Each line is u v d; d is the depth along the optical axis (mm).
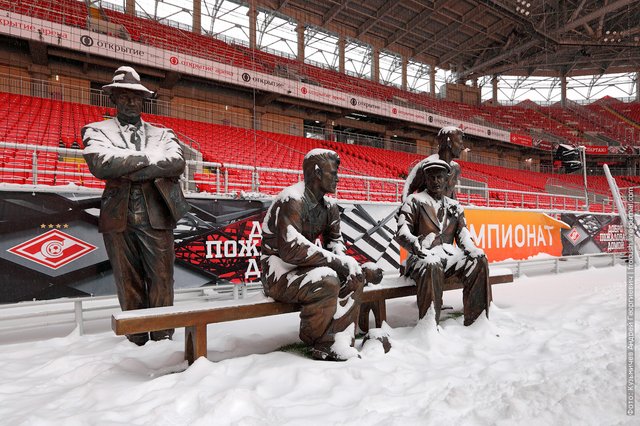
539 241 9164
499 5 22047
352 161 19266
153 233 3576
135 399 2451
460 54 30609
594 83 42344
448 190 5000
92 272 4418
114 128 3625
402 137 27031
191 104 18141
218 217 5281
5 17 11242
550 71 37656
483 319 4070
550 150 29734
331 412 2215
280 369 2836
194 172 9281
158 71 15570
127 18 18031
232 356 3350
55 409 2334
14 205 4066
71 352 3529
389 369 2914
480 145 29062
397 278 4527
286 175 11844
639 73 39219
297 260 3199
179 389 2521
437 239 4316
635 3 25062
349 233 6645
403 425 2057
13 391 2676
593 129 35844
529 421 2068
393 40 27297
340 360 3055
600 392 2365
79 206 4398
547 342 3506
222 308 3105
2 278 3975
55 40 11891
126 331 2715
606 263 11453
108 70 15797
